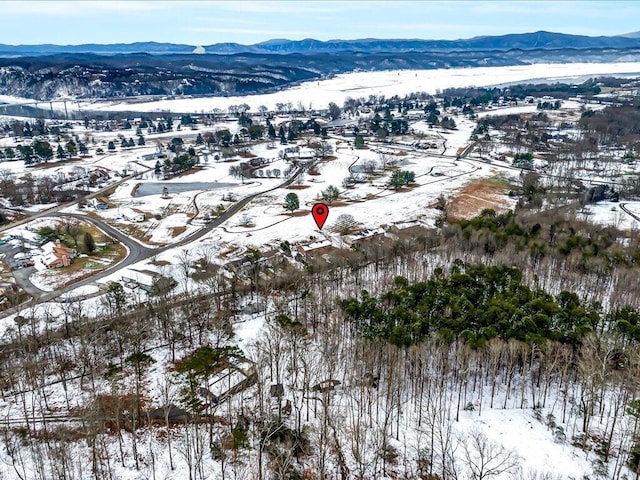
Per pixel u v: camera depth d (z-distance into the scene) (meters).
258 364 104.38
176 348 125.94
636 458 81.12
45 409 102.75
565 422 93.56
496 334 103.62
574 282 143.75
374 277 162.38
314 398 96.62
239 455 87.06
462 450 85.38
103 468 85.06
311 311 134.88
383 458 83.81
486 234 171.00
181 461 87.69
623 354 105.19
